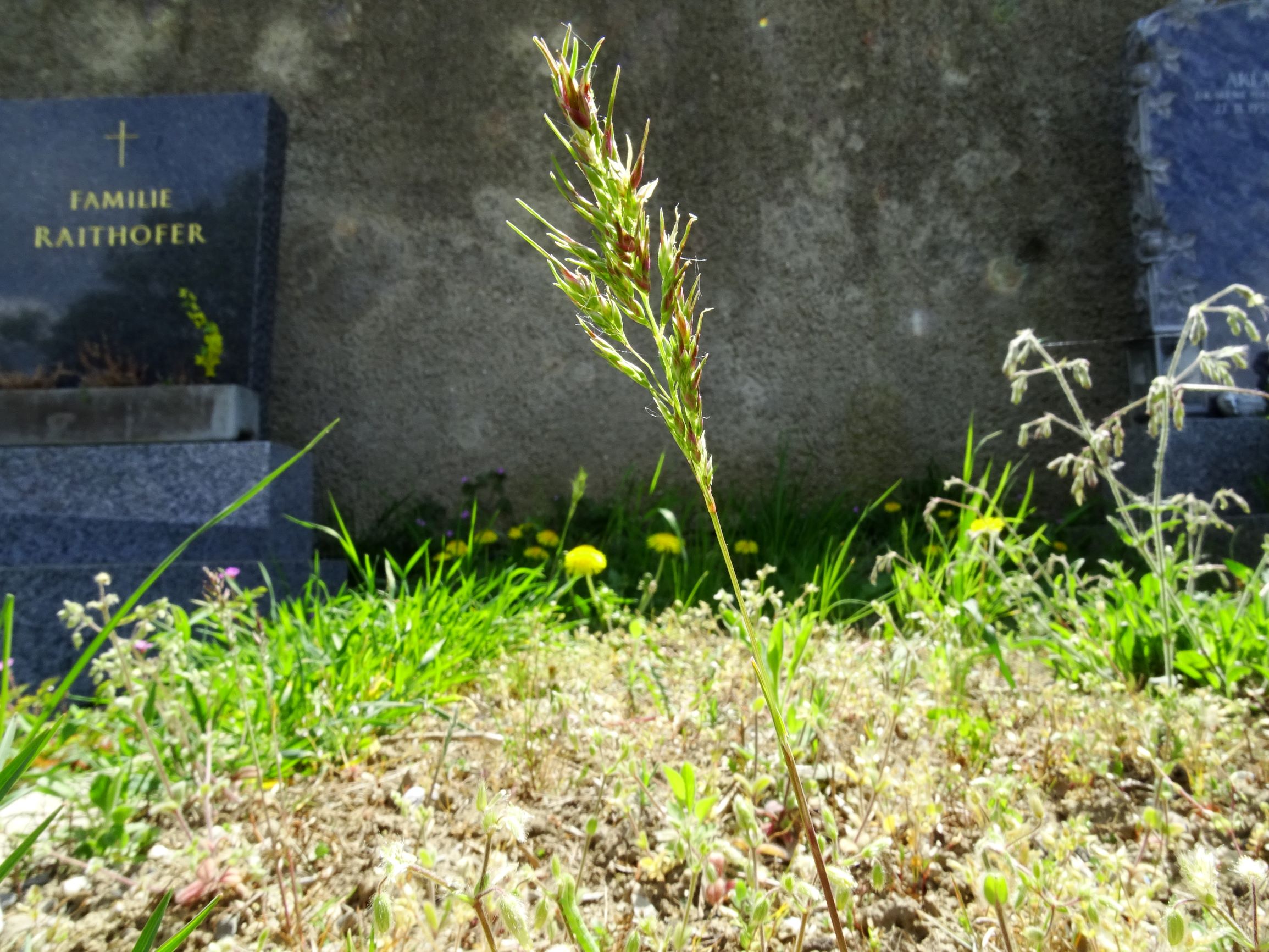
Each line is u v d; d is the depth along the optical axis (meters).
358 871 1.17
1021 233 4.59
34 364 3.77
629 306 0.58
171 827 1.30
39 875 1.18
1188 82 4.07
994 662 2.01
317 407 4.54
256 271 3.82
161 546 3.13
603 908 1.07
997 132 4.62
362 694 1.80
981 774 1.35
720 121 4.65
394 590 2.42
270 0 4.68
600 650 2.04
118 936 1.04
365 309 4.59
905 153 4.64
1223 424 3.62
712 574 3.04
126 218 3.85
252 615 2.31
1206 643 1.75
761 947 0.92
